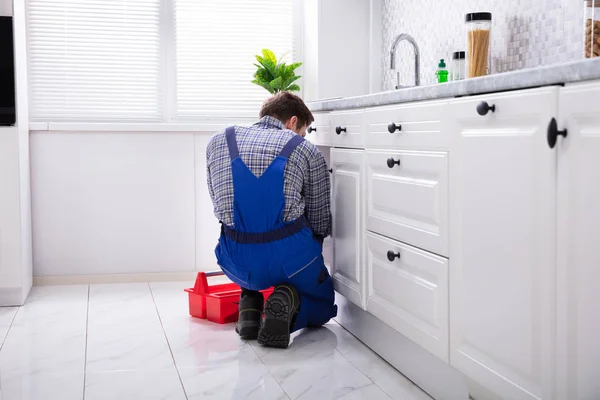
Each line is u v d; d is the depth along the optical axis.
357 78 4.04
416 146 2.15
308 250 2.69
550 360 1.54
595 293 1.40
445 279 1.99
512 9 2.77
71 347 2.68
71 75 4.01
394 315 2.35
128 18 4.05
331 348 2.67
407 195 2.21
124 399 2.14
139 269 3.93
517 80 1.62
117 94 4.07
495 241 1.73
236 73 4.19
